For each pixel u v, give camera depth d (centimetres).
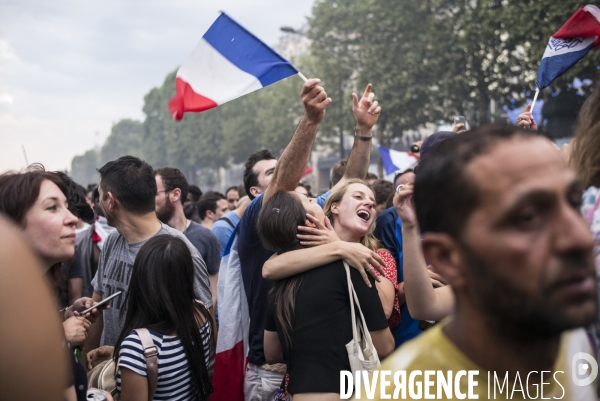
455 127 381
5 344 72
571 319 72
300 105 4184
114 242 312
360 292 224
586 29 323
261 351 290
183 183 425
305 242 239
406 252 212
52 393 75
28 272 76
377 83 2598
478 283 77
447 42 2231
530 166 74
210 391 251
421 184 86
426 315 214
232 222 478
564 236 72
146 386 225
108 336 306
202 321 259
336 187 301
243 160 5938
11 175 186
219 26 287
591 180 131
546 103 1212
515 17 1667
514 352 83
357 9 2681
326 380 212
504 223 74
